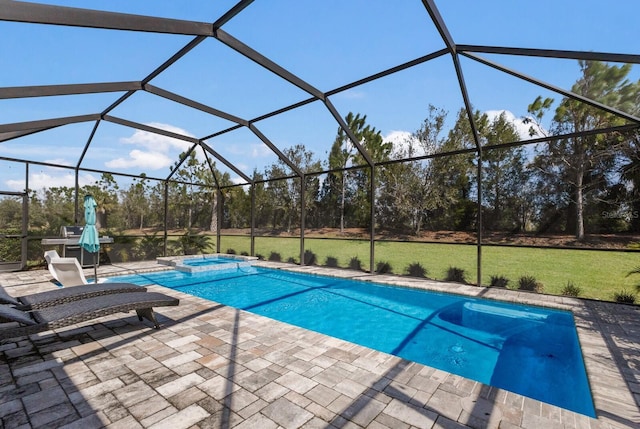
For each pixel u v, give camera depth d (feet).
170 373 9.80
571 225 23.17
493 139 31.73
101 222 33.24
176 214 39.91
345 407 8.02
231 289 26.43
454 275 26.68
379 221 35.91
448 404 8.19
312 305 21.97
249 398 8.39
